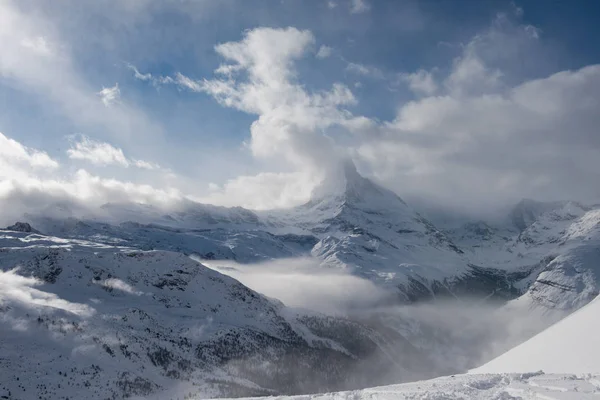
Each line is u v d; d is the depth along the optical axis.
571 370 58.41
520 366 67.81
